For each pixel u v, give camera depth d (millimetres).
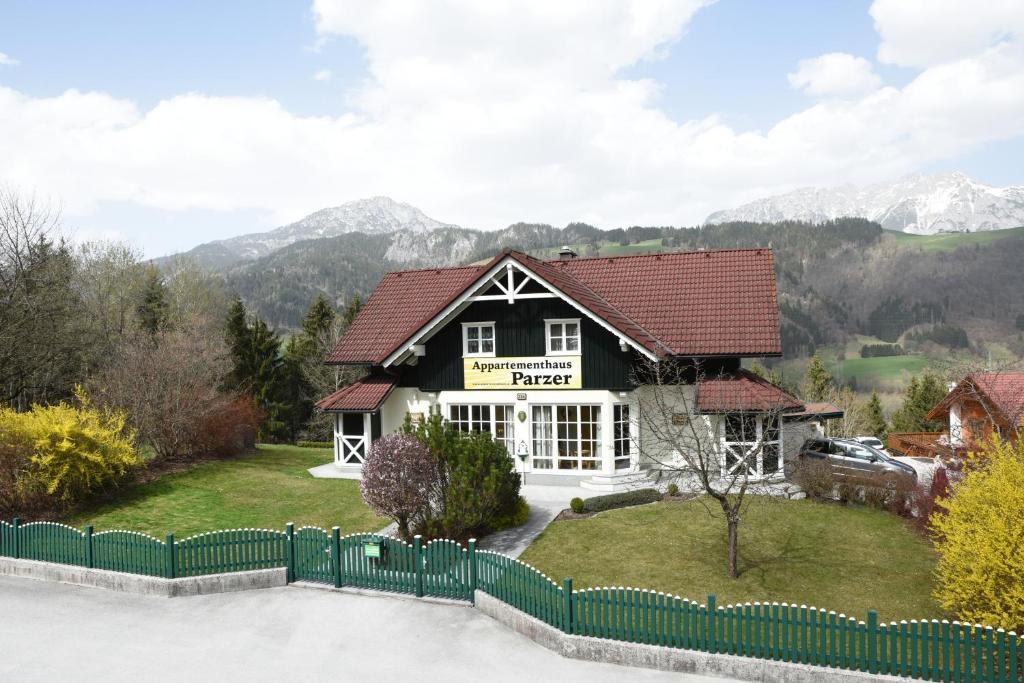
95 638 13500
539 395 24359
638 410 23453
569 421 24281
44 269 32125
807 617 11312
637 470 23609
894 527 18422
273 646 13062
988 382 29172
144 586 15852
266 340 50938
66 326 32906
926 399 51156
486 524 18281
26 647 13125
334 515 21172
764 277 25250
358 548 15844
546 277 22812
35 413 21875
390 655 12617
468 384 25312
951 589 13227
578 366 23859
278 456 30547
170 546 15844
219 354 35625
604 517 19328
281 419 50875
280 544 16328
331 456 31281
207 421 28219
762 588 14930
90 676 11945
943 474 18375
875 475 20031
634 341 21656
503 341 24844
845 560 16297
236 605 15070
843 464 23266
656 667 11898
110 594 15891
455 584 15000
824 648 11172
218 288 69562
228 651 12875
